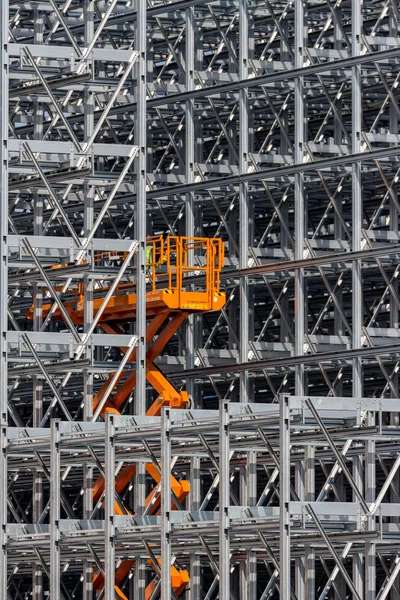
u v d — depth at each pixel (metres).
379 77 101.75
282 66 103.94
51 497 77.00
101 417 89.94
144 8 88.12
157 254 110.94
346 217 111.81
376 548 74.00
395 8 100.06
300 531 68.75
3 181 83.69
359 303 98.56
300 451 84.75
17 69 85.88
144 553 79.19
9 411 94.75
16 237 83.81
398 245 96.69
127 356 85.44
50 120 109.69
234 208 109.50
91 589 83.88
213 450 76.31
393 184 98.56
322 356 99.25
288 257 103.31
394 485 99.88
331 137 114.88
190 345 105.94
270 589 89.25
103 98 109.06
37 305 91.00
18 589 114.12
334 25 101.94
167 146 112.44
